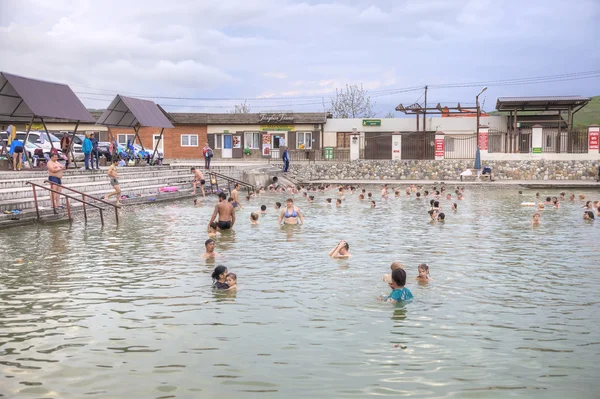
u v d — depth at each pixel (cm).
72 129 5312
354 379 638
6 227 1838
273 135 5684
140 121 3519
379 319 855
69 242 1566
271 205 2606
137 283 1086
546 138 4900
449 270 1195
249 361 691
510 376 645
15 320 859
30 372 665
